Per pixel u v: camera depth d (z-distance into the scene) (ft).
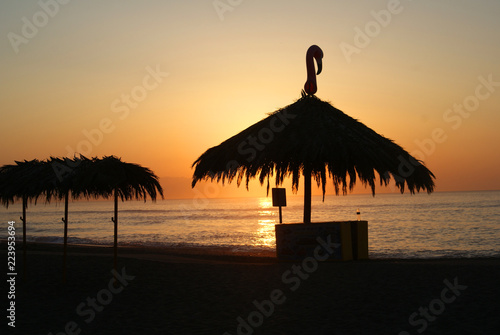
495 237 119.14
